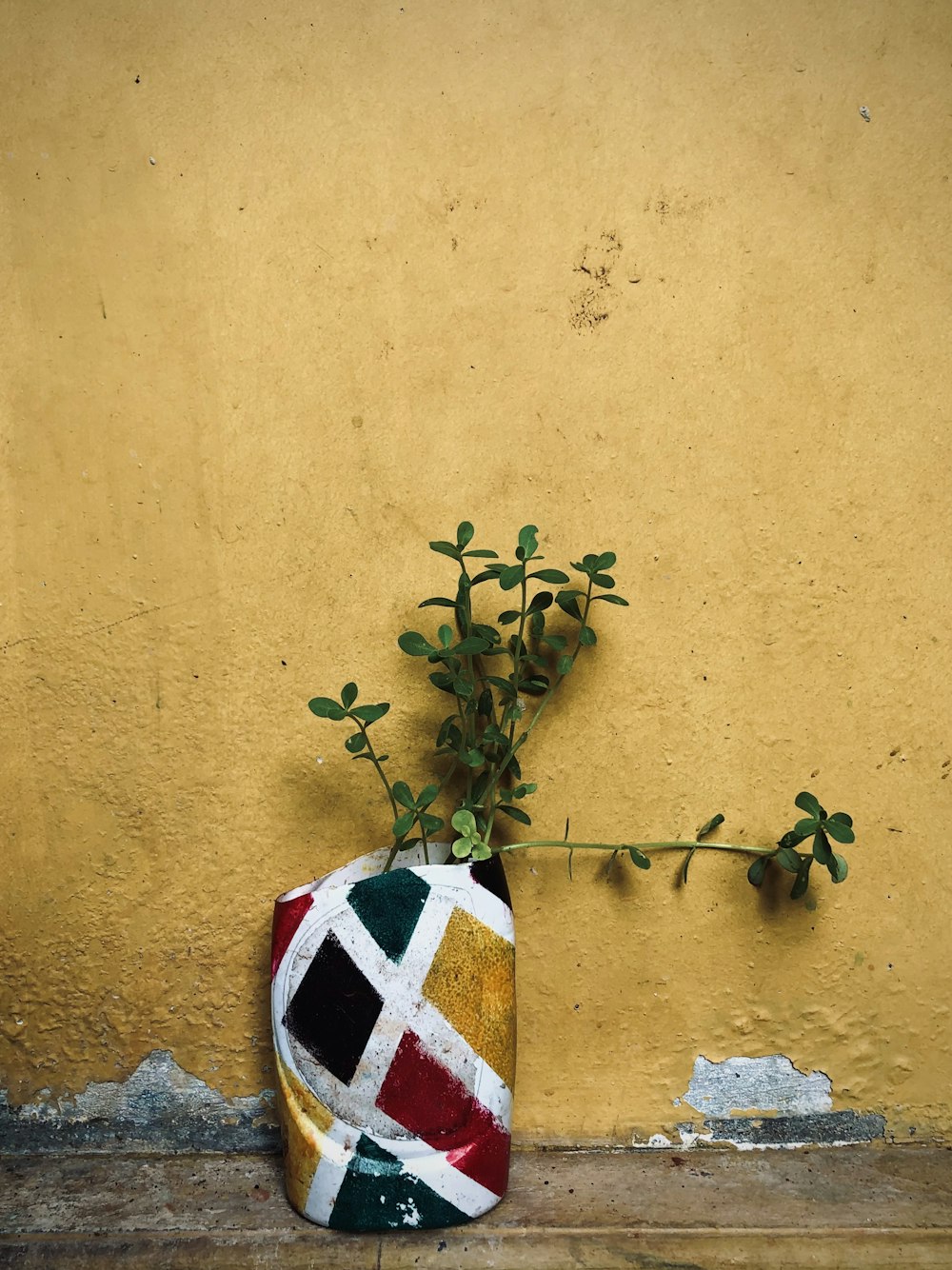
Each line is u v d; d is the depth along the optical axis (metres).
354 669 1.66
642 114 1.64
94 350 1.63
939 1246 1.45
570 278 1.64
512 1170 1.63
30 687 1.65
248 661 1.65
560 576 1.54
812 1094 1.71
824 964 1.70
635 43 1.63
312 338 1.64
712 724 1.68
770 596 1.67
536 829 1.67
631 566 1.66
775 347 1.65
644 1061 1.70
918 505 1.67
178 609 1.65
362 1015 1.49
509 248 1.64
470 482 1.65
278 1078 1.53
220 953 1.68
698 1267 1.43
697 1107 1.71
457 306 1.64
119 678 1.65
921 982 1.70
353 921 1.51
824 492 1.67
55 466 1.64
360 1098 1.48
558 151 1.63
